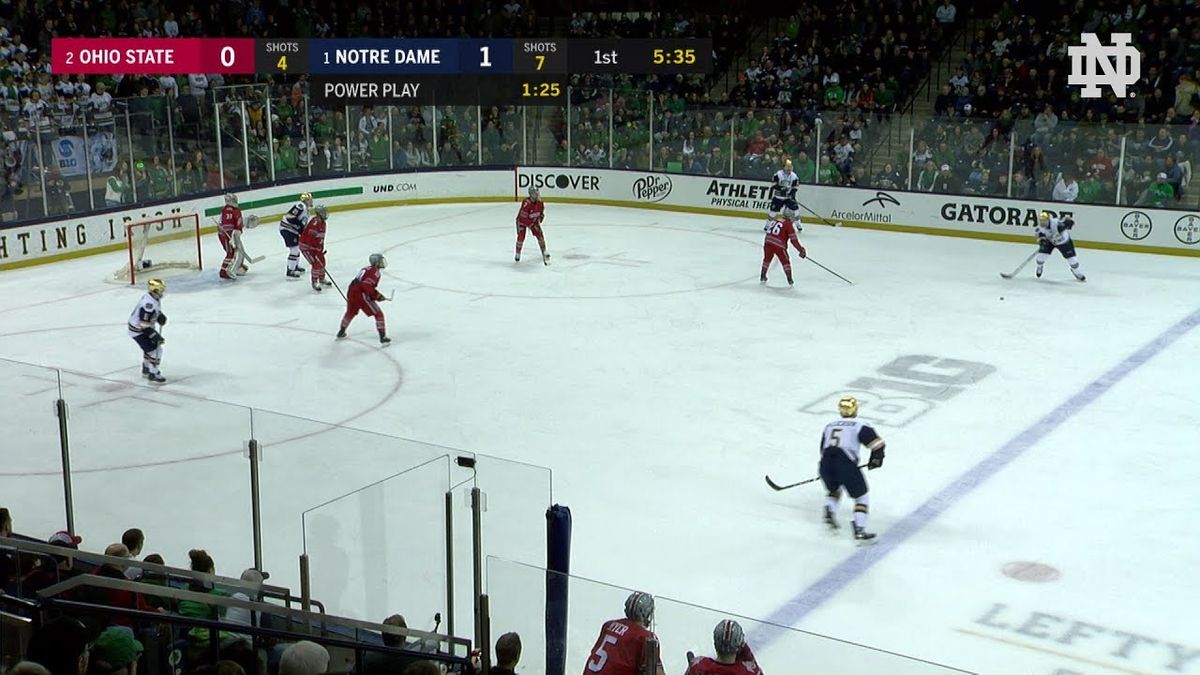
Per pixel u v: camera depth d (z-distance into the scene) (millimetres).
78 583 5742
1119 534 10008
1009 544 9828
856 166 24172
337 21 28594
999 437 12297
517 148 27234
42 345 15781
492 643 6426
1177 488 10953
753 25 30469
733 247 22266
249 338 16156
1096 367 14727
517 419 12938
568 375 14508
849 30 27734
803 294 18625
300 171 25359
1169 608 8766
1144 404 13328
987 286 19109
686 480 11219
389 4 28781
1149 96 23875
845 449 9867
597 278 19734
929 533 10055
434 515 7562
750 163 25062
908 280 19562
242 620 6555
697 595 9000
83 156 21328
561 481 11188
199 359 15141
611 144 26547
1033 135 22141
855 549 9773
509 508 7660
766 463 11648
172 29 26406
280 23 27797
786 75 27141
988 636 8383
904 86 26266
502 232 23719
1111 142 21578
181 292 18875
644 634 5699
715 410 13211
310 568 7898
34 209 20719
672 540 9953
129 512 8734
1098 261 20969
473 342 15961
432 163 26953
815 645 5441
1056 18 26359
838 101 26344
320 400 13539
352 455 7859
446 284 19297
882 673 5309
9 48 23969
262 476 8203
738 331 16469
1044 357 15156
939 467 11492
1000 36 25734
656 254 21656
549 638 6258
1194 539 9898
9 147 20219
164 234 20922
